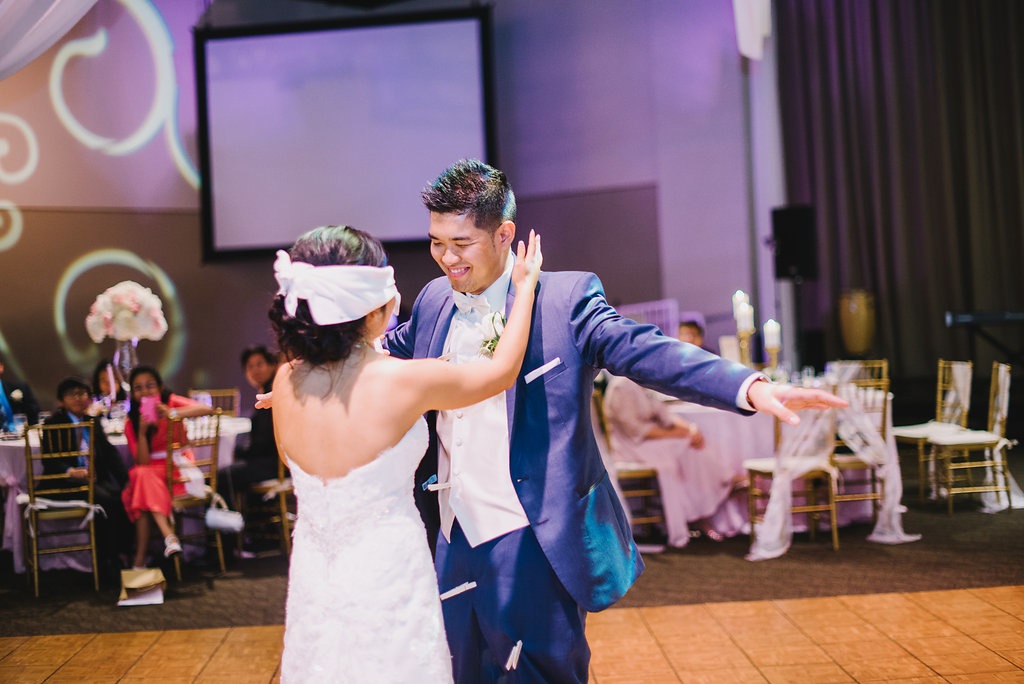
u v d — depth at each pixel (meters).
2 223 9.20
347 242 1.74
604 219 9.23
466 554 1.96
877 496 5.02
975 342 9.17
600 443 5.11
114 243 9.39
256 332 9.49
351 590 1.68
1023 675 3.09
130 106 9.44
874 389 5.11
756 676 3.18
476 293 2.00
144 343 9.39
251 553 5.38
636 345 1.83
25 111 9.23
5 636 3.94
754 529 5.01
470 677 2.00
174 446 4.93
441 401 1.73
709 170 8.80
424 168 9.26
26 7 6.29
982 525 5.19
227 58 9.34
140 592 4.41
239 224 9.38
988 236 9.12
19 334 9.20
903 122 9.35
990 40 9.07
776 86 9.00
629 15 9.08
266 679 3.33
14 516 5.14
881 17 9.31
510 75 9.67
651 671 3.26
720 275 8.77
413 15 9.21
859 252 9.54
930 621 3.65
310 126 9.34
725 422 5.25
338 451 1.70
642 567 2.07
